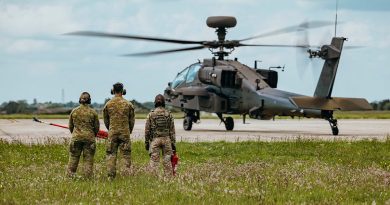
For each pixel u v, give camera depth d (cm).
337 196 2044
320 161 3175
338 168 2795
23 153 3394
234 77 5816
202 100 6078
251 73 5894
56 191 2038
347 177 2503
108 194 2002
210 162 3062
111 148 2417
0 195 1962
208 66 6056
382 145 4072
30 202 1861
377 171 2683
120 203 1855
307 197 2020
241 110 5859
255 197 1983
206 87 6056
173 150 2475
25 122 8644
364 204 1909
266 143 4119
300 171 2683
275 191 2122
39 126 7150
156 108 2483
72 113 2414
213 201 1898
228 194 2036
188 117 6259
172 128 2473
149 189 2116
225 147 3850
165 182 2255
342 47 5272
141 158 3244
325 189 2186
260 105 5650
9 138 4825
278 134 5612
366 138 4744
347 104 5331
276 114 5653
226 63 5962
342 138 4912
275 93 5606
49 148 3659
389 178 2475
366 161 3209
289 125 8219
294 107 5434
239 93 5831
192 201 1894
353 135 5528
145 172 2488
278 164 3025
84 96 2438
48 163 2942
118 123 2419
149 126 2459
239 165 2908
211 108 6016
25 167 2788
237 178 2470
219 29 5938
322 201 1939
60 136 5094
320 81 5366
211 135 5362
